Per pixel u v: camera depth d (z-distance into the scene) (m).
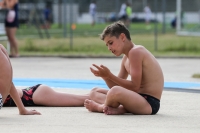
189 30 53.88
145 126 9.89
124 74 11.98
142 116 11.10
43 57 33.03
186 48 37.28
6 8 31.62
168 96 14.84
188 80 19.91
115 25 11.34
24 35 47.09
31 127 9.67
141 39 43.56
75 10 59.66
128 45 11.42
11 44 32.34
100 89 12.23
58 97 12.73
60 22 54.81
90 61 30.08
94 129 9.51
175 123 10.29
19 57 32.69
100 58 32.47
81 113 11.52
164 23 53.88
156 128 9.70
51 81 19.28
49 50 36.91
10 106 12.69
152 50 36.66
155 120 10.61
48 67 25.97
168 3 60.69
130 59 11.31
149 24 64.94
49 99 12.68
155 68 11.41
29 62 29.06
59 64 27.83
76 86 17.50
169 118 10.92
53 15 54.50
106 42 11.37
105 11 59.12
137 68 11.24
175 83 18.62
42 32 49.44
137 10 62.88
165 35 50.69
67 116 11.07
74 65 27.20
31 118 10.76
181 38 45.28
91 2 59.09
